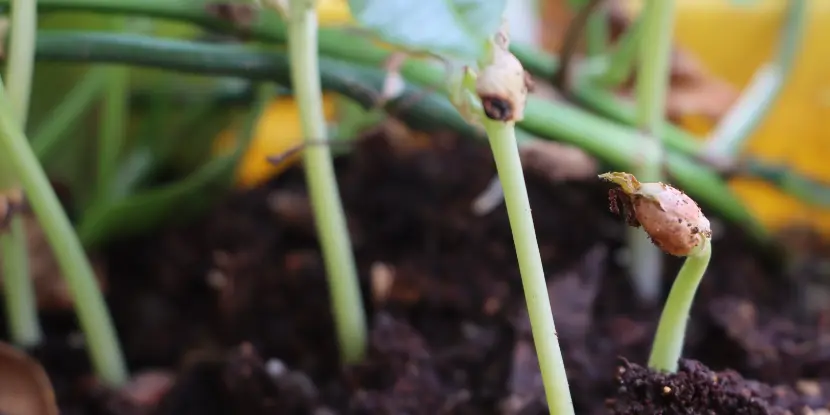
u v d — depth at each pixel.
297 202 0.32
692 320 0.27
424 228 0.31
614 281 0.29
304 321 0.27
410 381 0.25
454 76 0.19
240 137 0.33
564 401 0.19
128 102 0.32
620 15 0.38
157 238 0.32
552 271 0.30
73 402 0.25
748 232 0.32
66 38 0.24
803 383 0.24
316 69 0.23
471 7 0.18
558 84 0.31
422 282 0.28
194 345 0.28
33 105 0.30
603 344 0.26
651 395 0.20
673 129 0.31
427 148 0.36
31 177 0.23
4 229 0.23
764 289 0.31
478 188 0.33
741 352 0.26
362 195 0.33
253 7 0.25
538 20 0.40
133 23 0.29
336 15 0.34
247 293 0.28
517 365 0.25
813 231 0.36
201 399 0.25
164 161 0.36
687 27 0.40
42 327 0.28
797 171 0.34
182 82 0.32
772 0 0.38
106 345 0.25
